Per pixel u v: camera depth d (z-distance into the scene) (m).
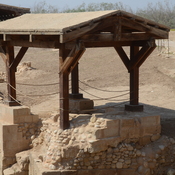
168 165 10.63
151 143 10.76
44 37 10.20
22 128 11.02
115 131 10.19
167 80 18.58
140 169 10.20
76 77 12.20
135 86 11.44
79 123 10.21
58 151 9.69
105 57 25.88
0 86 18.28
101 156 9.97
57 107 13.77
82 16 10.11
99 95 16.06
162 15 56.41
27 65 22.95
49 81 19.75
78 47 9.23
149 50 10.94
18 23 11.27
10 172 10.53
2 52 11.88
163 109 13.67
